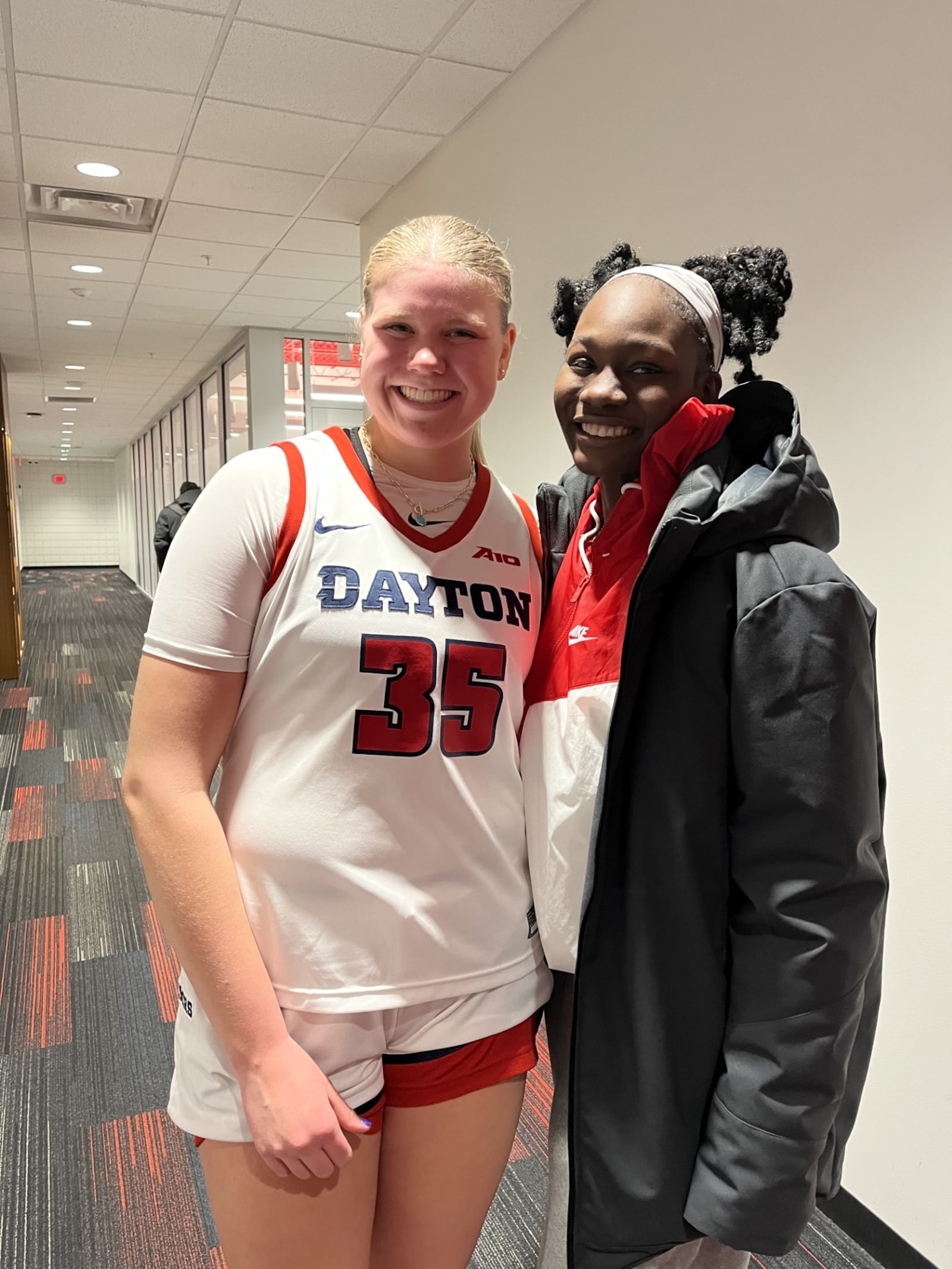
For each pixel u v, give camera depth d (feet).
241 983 2.86
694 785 2.91
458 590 3.29
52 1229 5.81
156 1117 6.86
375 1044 3.17
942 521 5.01
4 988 8.68
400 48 9.61
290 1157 2.82
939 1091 5.18
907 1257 5.41
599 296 3.18
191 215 14.97
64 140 11.97
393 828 3.12
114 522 74.49
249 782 3.13
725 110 6.67
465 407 3.19
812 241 5.89
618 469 3.22
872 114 5.36
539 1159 6.44
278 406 24.20
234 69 10.05
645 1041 3.03
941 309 4.96
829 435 5.79
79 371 30.86
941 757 5.08
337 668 3.05
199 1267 5.52
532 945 3.57
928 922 5.21
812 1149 2.83
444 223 3.21
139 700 3.00
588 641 3.27
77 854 11.94
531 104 9.75
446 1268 3.58
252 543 3.01
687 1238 3.15
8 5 8.73
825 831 2.72
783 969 2.79
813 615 2.71
